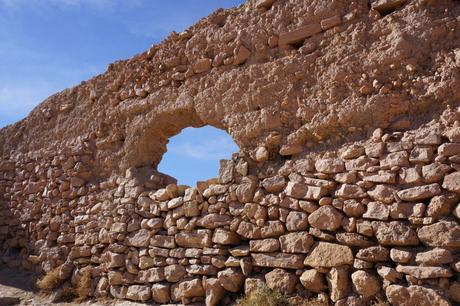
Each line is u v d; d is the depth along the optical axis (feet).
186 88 25.27
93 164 29.73
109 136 28.94
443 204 16.28
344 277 17.87
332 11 20.90
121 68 29.35
